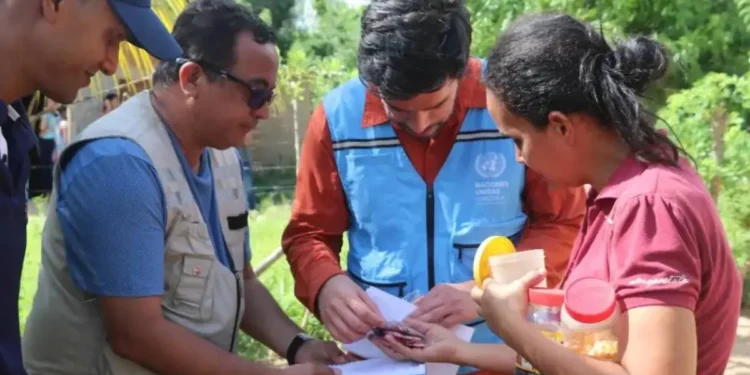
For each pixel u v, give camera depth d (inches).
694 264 57.5
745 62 264.7
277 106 399.5
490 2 254.7
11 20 65.2
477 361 81.0
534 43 63.7
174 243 82.7
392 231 94.0
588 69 61.6
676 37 263.4
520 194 95.3
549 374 61.9
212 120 83.5
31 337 86.2
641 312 57.1
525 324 64.3
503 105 65.7
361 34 86.0
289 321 102.3
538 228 95.8
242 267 94.0
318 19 759.1
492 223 93.4
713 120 226.4
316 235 98.7
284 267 227.9
